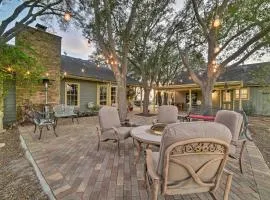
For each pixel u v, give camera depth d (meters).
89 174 3.13
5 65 7.30
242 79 14.68
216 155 1.81
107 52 7.89
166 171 1.75
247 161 3.79
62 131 6.78
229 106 15.70
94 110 12.58
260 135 6.59
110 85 14.41
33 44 8.88
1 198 2.85
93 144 5.01
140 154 3.95
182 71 19.44
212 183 1.93
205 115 7.77
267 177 3.07
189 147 1.72
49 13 7.81
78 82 12.22
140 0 7.96
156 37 11.89
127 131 4.41
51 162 3.68
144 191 2.59
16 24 7.36
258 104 14.16
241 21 7.66
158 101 21.19
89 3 7.91
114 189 2.64
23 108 8.29
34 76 8.21
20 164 3.89
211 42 7.70
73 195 2.48
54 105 9.23
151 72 12.76
